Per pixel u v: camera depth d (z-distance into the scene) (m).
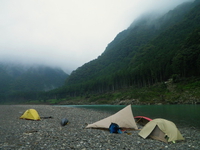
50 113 38.41
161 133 15.15
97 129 19.61
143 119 24.73
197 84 80.81
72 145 12.01
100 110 53.78
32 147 11.10
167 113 37.81
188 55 100.81
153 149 12.05
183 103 66.75
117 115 21.75
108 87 154.50
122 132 18.25
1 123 22.02
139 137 16.02
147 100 80.56
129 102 86.00
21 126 19.64
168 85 95.56
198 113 36.03
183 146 13.20
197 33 118.25
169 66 112.94
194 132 19.61
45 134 15.28
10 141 12.53
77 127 20.70
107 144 12.73
